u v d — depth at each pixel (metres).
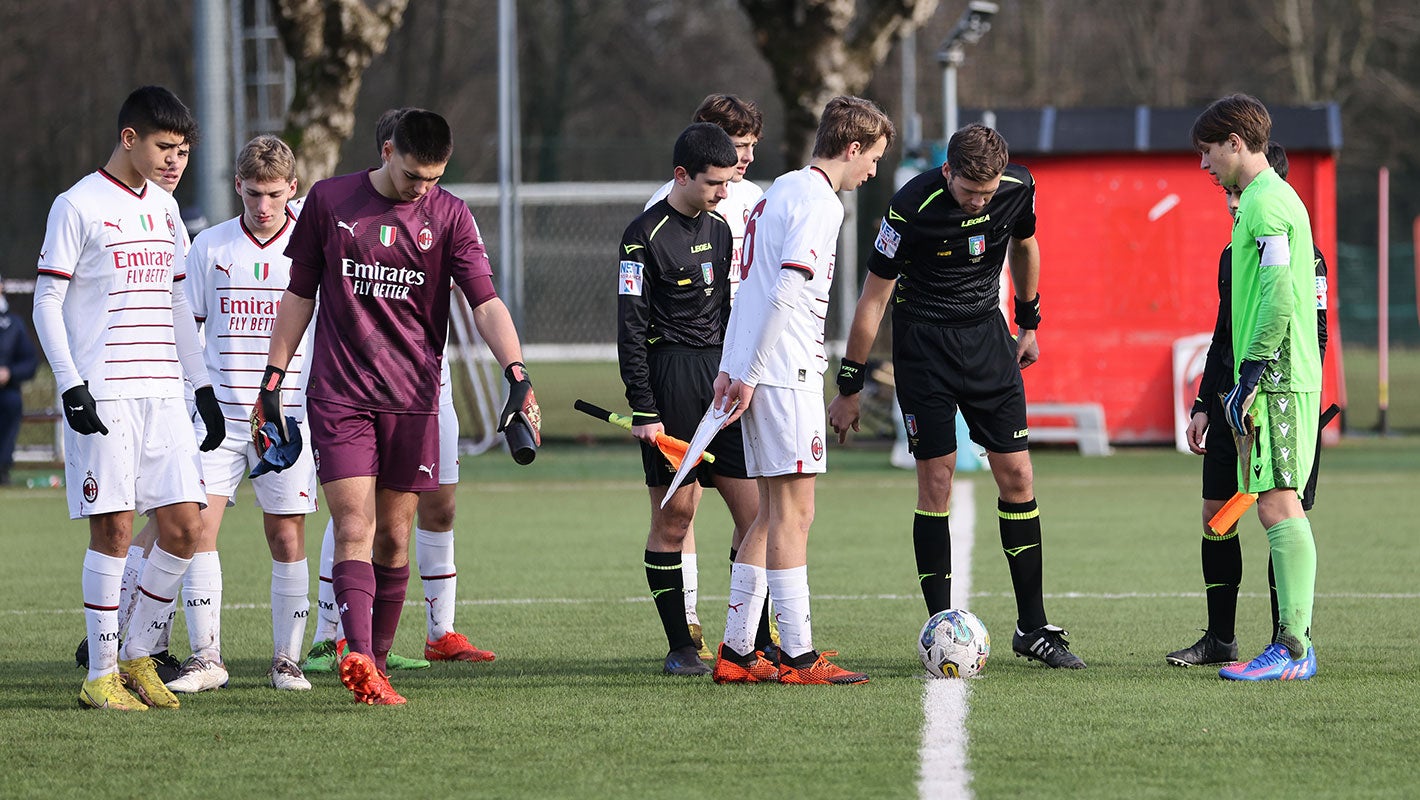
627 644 22.83
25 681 20.08
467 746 16.12
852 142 19.03
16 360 48.88
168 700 18.39
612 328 107.50
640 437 20.08
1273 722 16.91
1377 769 14.94
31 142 128.38
